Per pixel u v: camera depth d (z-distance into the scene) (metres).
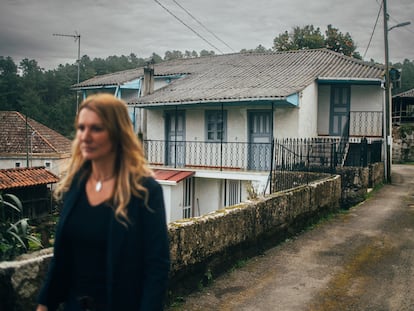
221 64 21.55
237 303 4.93
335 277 5.93
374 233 8.61
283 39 36.28
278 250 7.21
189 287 5.11
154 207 2.21
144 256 2.20
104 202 2.18
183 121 17.89
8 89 61.03
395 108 38.09
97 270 2.18
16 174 20.28
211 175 15.55
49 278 2.27
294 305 4.95
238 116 16.36
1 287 3.05
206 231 5.37
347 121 16.55
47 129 34.56
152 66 20.36
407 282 5.77
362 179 13.00
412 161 34.72
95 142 2.18
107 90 22.41
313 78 16.50
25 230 4.64
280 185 12.23
